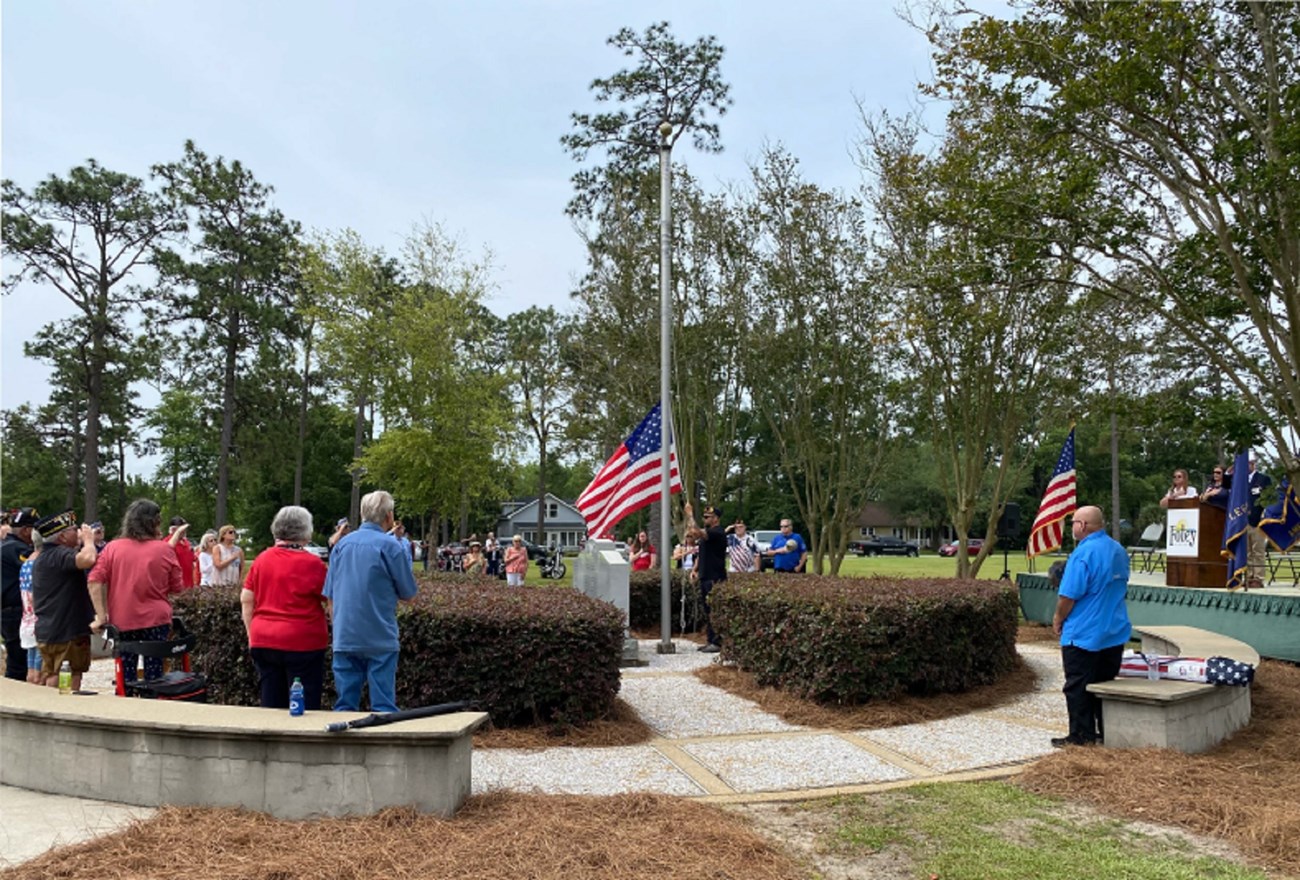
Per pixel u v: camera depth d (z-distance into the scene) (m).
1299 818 4.68
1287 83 9.20
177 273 41.16
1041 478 66.94
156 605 6.31
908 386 17.62
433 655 6.84
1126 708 6.24
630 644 10.69
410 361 28.00
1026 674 9.70
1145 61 8.46
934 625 8.25
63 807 4.63
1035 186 9.77
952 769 6.07
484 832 4.29
